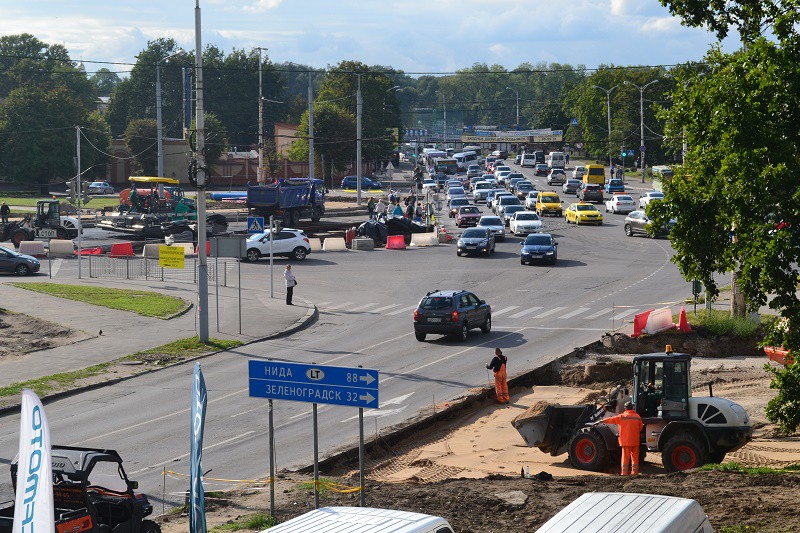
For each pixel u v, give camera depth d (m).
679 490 20.45
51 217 84.50
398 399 34.47
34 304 53.41
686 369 25.30
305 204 96.50
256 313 52.44
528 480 22.84
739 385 36.56
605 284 61.69
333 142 170.00
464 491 21.23
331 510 12.20
